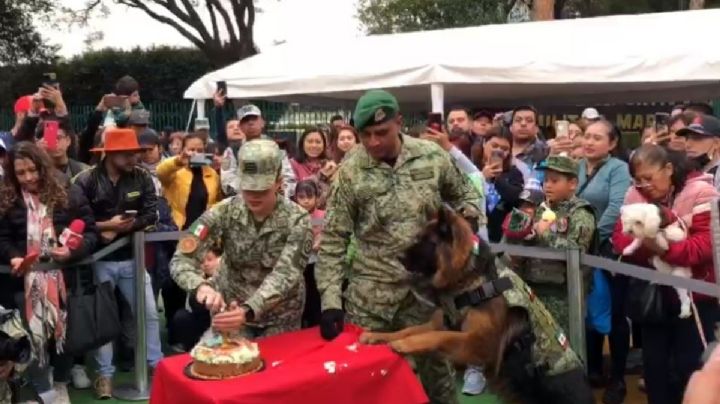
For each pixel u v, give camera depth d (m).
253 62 10.91
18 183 4.93
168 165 6.15
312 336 3.60
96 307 5.04
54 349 5.21
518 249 4.81
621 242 4.54
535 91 10.94
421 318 3.70
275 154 3.55
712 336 4.18
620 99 11.43
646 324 4.45
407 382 3.32
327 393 3.13
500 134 5.78
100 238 5.32
